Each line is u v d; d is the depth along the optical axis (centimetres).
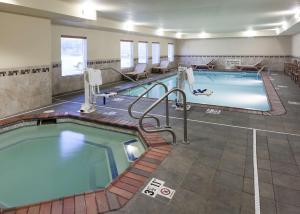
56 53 714
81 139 427
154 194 224
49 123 486
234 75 1321
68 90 770
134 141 411
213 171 266
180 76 533
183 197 220
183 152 314
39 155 367
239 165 279
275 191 228
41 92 562
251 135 371
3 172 318
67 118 492
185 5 577
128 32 996
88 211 201
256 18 802
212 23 932
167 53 1498
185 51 1593
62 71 759
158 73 1298
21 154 369
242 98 760
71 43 785
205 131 392
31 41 523
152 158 297
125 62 1105
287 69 1179
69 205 208
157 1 534
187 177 254
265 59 1383
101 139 429
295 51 1182
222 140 354
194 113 500
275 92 711
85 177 305
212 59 1523
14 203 254
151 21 861
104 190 231
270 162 285
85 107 512
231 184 240
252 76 1268
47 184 290
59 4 497
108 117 474
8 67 477
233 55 1461
